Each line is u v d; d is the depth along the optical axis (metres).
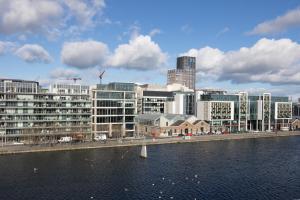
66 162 166.38
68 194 120.06
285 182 139.38
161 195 121.12
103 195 119.88
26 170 149.88
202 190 127.31
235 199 118.44
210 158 183.88
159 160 175.50
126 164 165.00
